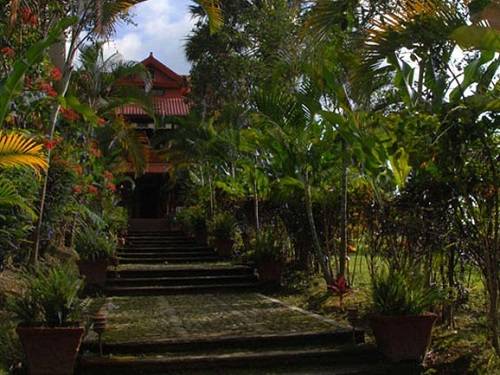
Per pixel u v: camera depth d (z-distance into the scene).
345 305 9.29
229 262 15.88
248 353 6.84
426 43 5.98
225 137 15.39
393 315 6.55
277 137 10.84
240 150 15.11
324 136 10.44
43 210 11.30
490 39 5.03
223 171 19.39
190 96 24.38
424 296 6.69
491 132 5.98
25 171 8.82
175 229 23.97
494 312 6.19
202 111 22.73
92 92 15.39
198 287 12.30
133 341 6.96
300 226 12.45
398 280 6.86
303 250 12.87
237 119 17.42
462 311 8.11
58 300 6.14
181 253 17.16
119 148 19.73
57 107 10.81
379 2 6.63
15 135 6.60
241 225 16.88
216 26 10.91
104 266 11.91
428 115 6.21
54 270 6.79
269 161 12.45
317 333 7.38
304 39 7.74
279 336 7.26
